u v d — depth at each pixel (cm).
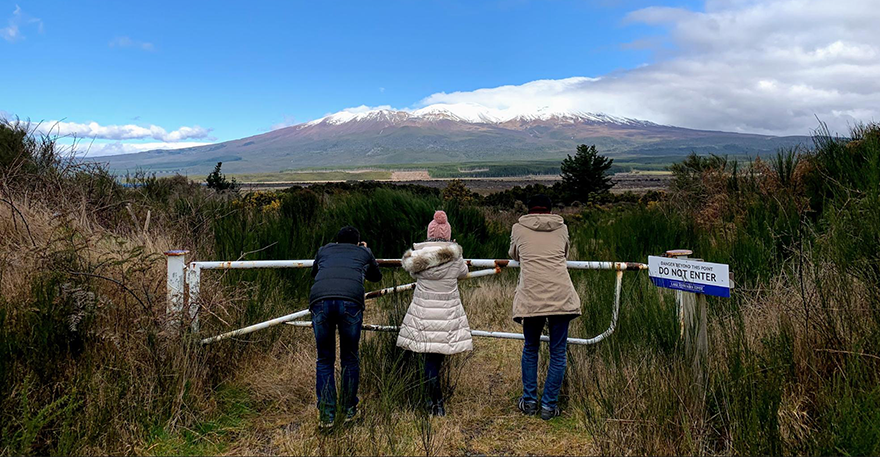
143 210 636
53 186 575
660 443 286
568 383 389
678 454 279
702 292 311
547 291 353
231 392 379
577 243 823
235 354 407
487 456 308
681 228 735
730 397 292
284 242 623
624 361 378
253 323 436
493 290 691
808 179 642
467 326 371
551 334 360
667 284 336
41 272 362
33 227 461
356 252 373
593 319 464
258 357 427
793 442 272
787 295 390
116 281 359
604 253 717
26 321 327
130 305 376
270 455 305
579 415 348
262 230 652
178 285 372
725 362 339
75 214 509
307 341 469
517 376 432
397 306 432
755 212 618
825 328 326
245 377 399
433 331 358
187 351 352
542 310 348
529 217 378
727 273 294
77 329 334
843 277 357
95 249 444
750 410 275
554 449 314
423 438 304
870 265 352
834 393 288
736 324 363
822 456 253
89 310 339
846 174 572
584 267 389
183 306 373
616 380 342
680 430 291
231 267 381
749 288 455
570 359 397
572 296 356
